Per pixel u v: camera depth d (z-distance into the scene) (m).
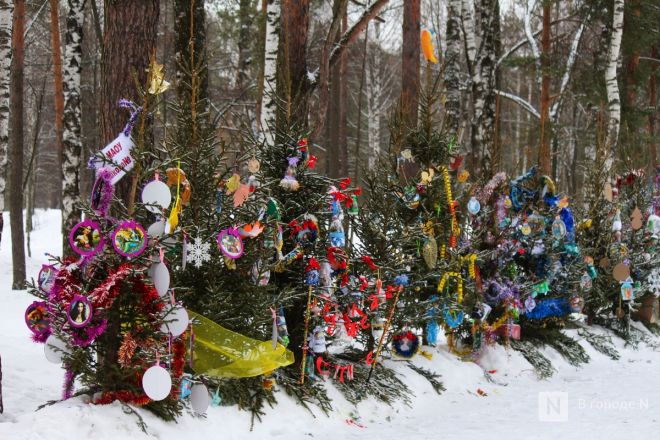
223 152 5.76
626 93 20.47
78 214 14.53
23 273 15.35
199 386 5.16
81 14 14.61
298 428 5.86
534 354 9.52
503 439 5.89
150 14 6.83
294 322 6.71
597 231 11.83
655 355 11.34
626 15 18.84
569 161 34.12
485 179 9.95
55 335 4.89
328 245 6.72
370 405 6.79
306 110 7.69
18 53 14.90
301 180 6.73
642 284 12.22
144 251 4.82
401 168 8.33
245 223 5.80
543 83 18.42
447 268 7.99
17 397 6.14
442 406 7.33
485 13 15.52
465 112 27.03
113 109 6.71
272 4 10.62
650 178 13.16
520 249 9.38
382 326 7.54
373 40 33.75
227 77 25.16
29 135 32.69
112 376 4.90
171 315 4.89
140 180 5.39
